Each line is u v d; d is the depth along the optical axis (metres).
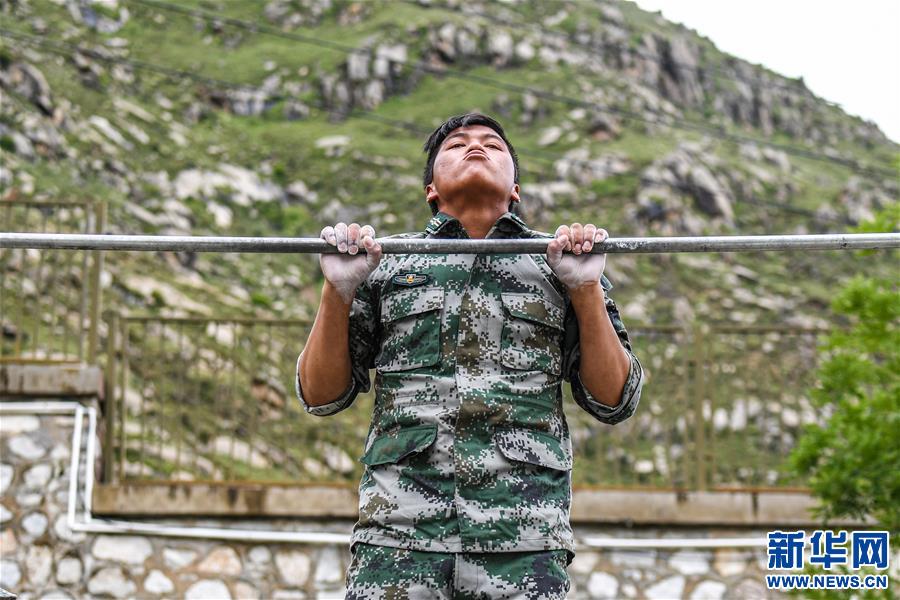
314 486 9.20
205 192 23.23
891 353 8.80
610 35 34.62
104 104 25.39
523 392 3.85
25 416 9.28
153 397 13.45
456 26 32.69
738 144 31.30
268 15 33.59
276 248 3.97
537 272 4.04
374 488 3.79
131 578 9.01
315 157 26.36
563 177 26.14
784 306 22.75
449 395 3.82
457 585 3.65
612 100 30.72
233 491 9.17
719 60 36.88
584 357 4.01
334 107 29.44
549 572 3.67
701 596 9.21
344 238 3.93
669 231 24.94
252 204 23.86
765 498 9.38
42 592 8.95
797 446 9.19
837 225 27.39
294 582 9.06
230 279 20.45
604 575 9.24
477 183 4.14
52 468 9.18
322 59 31.03
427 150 4.47
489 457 3.74
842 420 8.59
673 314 21.81
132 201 21.75
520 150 27.52
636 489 9.38
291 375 13.13
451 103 29.83
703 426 9.88
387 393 3.90
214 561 9.07
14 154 20.78
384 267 4.07
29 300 14.39
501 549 3.66
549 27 35.09
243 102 29.06
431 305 3.93
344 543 9.13
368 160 26.20
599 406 4.07
